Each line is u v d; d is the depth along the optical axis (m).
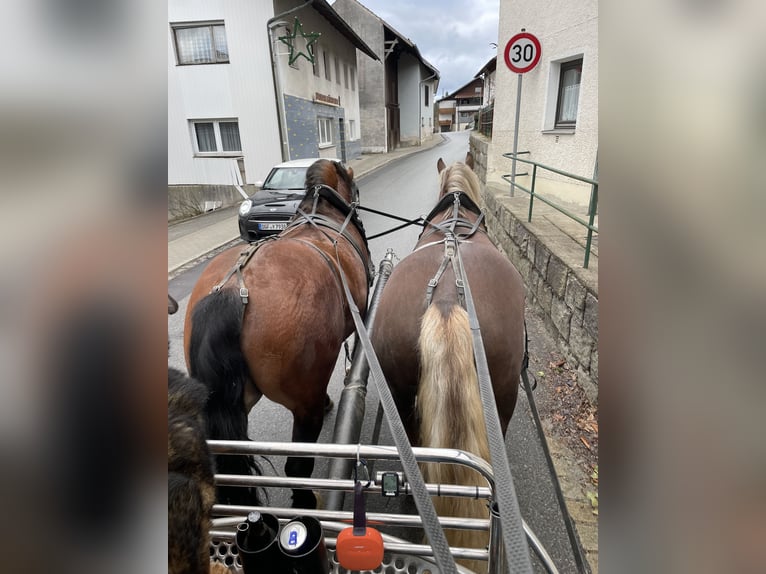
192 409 1.22
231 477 1.33
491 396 1.20
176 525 0.98
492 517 1.19
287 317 1.84
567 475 2.51
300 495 2.14
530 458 2.66
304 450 1.23
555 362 3.65
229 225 10.30
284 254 2.08
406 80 37.16
